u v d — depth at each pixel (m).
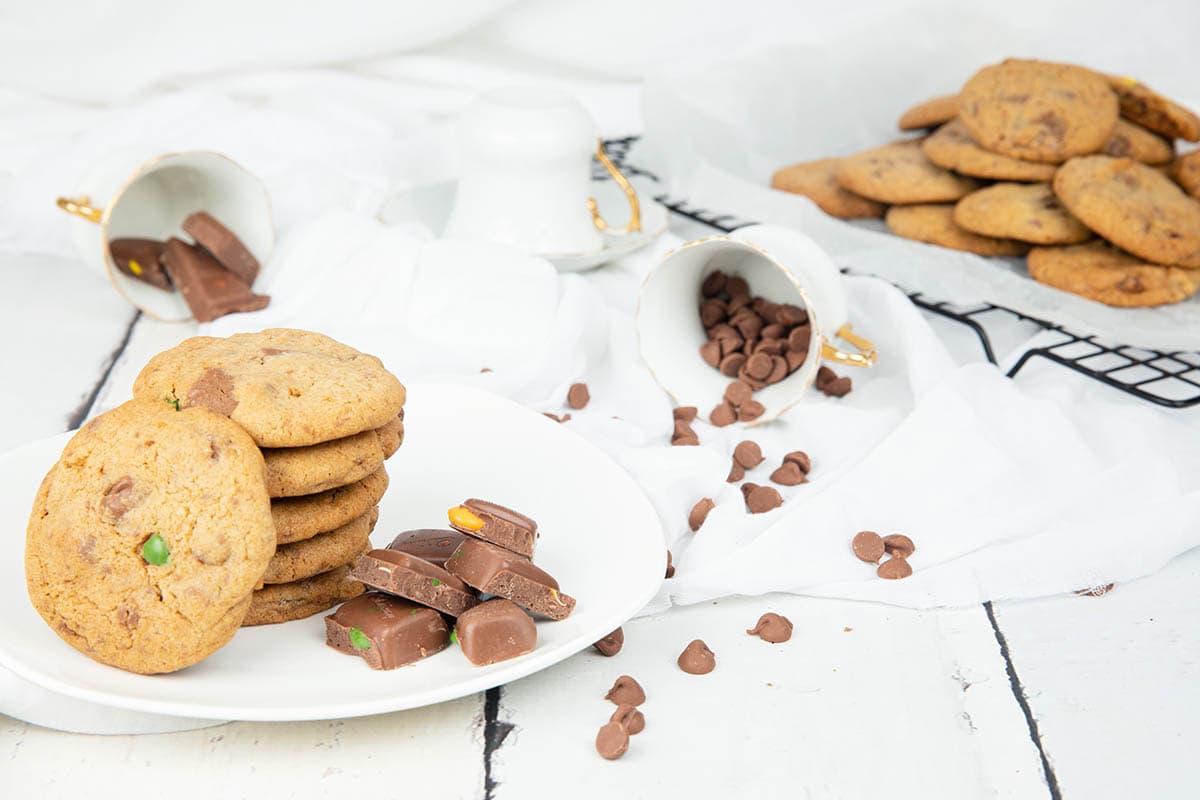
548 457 0.60
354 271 0.73
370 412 0.51
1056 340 0.71
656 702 0.51
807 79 0.90
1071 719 0.51
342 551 0.52
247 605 0.48
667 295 0.68
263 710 0.46
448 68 0.99
